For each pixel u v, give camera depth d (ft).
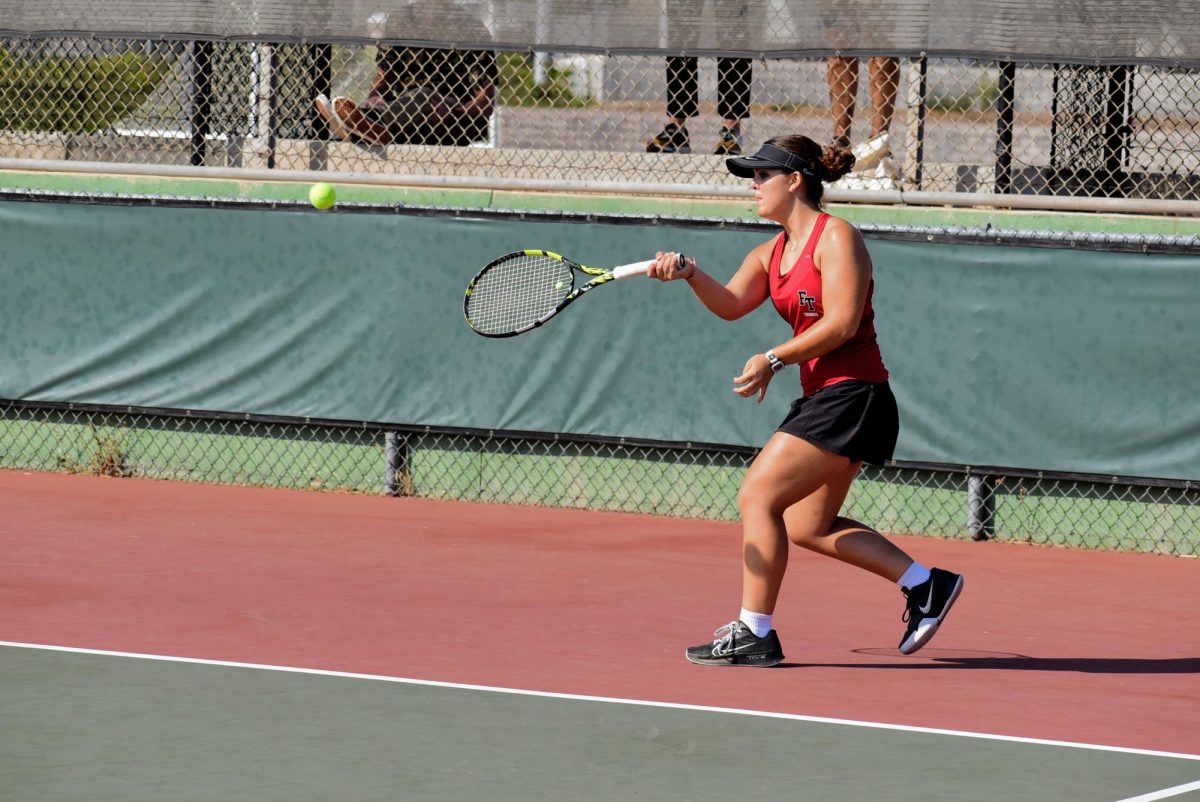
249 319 106.32
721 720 54.44
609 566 84.58
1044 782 48.03
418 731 51.96
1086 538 95.35
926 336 95.81
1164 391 92.48
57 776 46.24
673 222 98.58
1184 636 72.38
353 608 72.13
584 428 101.40
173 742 49.98
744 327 98.12
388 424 104.53
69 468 111.65
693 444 99.50
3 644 62.59
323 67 115.65
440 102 113.29
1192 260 91.40
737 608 75.05
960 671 63.93
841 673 62.85
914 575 63.67
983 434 95.35
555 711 54.95
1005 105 102.27
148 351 108.37
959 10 93.91
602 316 100.48
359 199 106.73
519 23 100.01
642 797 45.42
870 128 107.55
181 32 104.63
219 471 109.19
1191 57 91.76
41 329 110.32
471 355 102.83
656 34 98.43
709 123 114.42
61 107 115.34
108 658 60.85
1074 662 66.39
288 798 44.55
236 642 64.34
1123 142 109.81
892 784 47.39
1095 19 92.73
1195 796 46.73
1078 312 93.35
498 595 76.33
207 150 113.39
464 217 102.01
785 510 64.23
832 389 61.77
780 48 96.78
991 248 94.27
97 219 108.58
